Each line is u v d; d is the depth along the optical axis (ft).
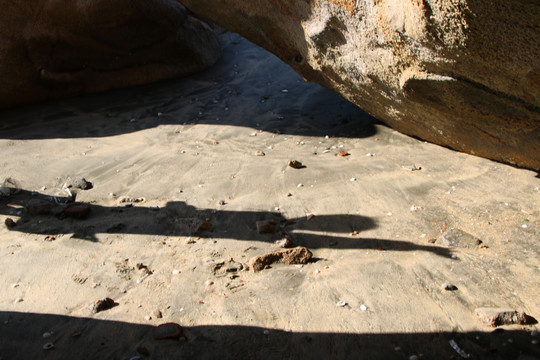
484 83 12.88
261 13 18.34
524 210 14.25
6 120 24.17
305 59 18.69
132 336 10.12
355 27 15.21
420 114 17.07
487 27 10.58
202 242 13.64
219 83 28.78
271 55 32.40
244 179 17.20
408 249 12.84
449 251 12.64
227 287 11.62
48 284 11.92
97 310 10.91
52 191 16.84
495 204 14.69
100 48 26.66
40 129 22.74
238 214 14.98
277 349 9.68
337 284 11.55
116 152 19.85
